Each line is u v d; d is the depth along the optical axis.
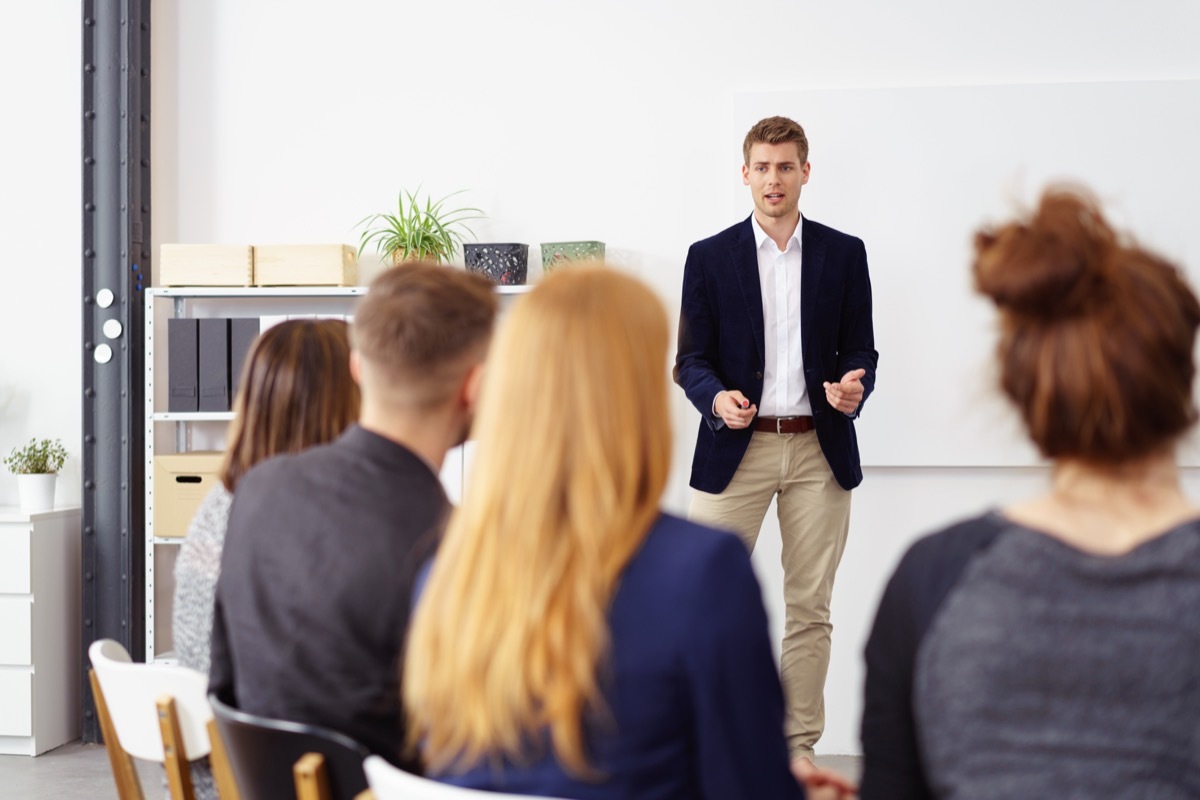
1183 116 4.02
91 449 4.25
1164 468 1.02
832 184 4.14
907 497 4.15
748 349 3.68
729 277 3.71
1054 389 1.01
